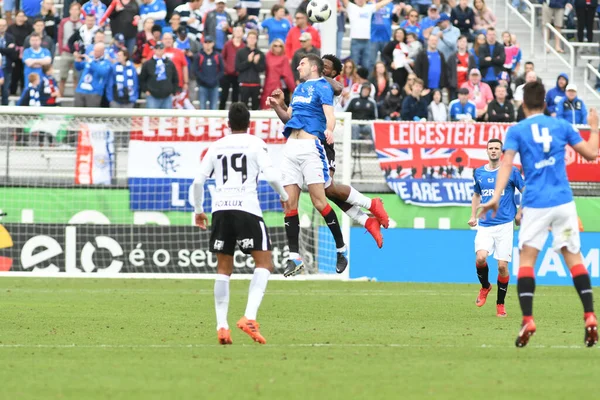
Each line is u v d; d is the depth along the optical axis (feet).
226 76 211.41
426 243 182.29
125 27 217.15
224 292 91.66
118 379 70.85
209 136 178.40
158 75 203.92
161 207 177.88
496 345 91.50
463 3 229.25
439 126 181.98
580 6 241.96
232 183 89.92
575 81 243.60
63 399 63.36
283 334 100.63
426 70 210.79
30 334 99.35
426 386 67.92
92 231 177.27
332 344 92.12
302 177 108.47
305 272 180.14
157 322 111.45
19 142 176.14
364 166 182.19
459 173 181.88
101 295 147.02
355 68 209.15
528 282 81.87
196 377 71.67
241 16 227.20
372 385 68.28
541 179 81.87
